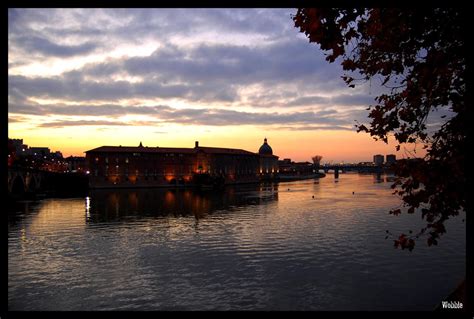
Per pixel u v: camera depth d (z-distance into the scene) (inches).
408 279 1263.5
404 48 384.8
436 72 366.6
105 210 3368.6
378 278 1282.0
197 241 1968.5
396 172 418.6
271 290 1191.6
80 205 3784.5
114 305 1090.1
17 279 1341.0
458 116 367.6
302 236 2050.9
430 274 1311.5
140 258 1620.3
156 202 4146.2
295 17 375.9
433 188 402.0
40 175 5349.4
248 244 1868.8
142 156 6988.2
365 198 4451.3
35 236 2138.3
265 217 2861.7
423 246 1699.1
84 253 1723.7
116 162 6761.8
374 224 2413.9
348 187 7190.0
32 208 3496.6
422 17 355.6
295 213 3080.7
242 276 1341.0
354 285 1217.4
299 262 1508.4
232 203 4023.1
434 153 403.5
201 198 4692.4
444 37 365.1
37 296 1168.8
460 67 367.9
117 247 1844.2
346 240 1913.1
